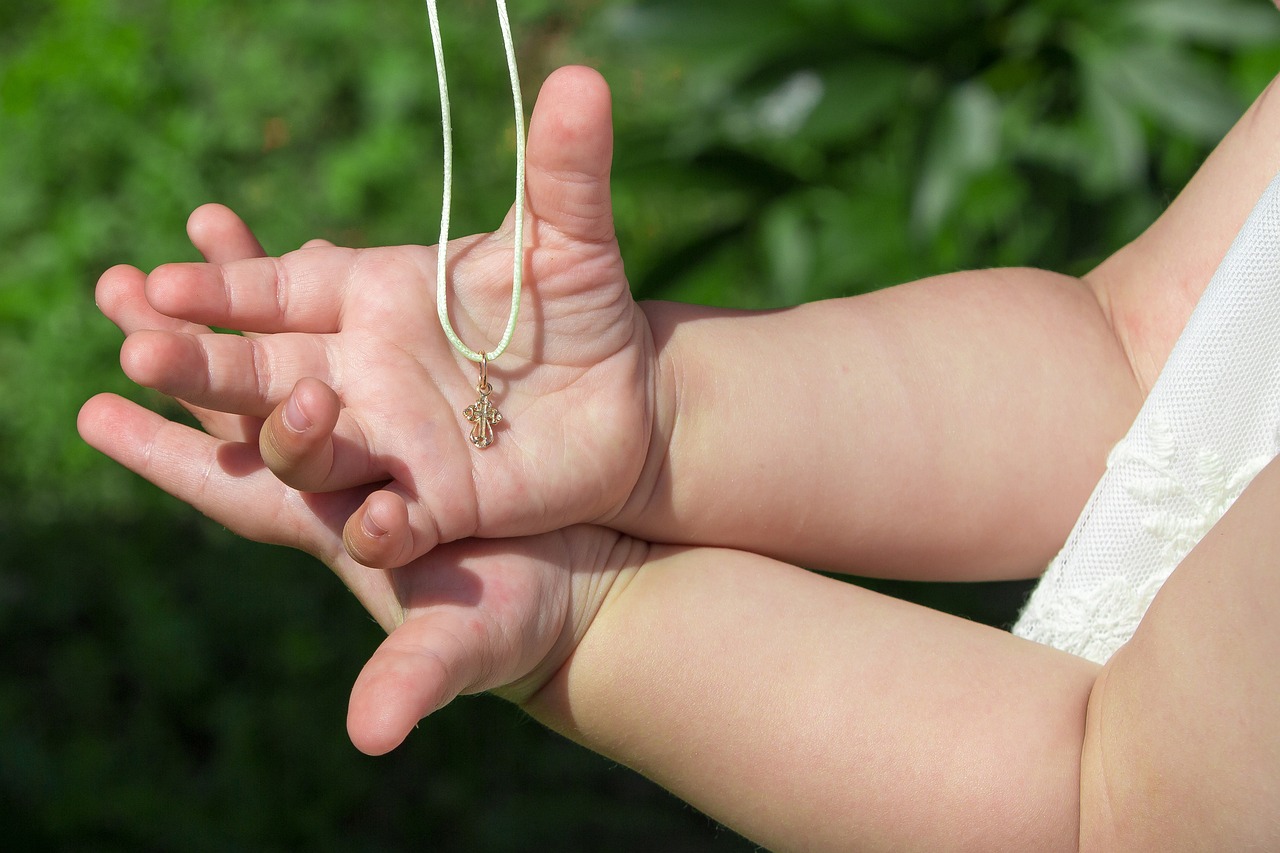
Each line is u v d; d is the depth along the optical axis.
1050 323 0.57
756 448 0.54
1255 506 0.47
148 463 0.52
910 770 0.51
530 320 0.51
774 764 0.52
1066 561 0.53
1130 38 0.80
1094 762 0.49
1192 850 0.47
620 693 0.53
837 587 0.54
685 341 0.54
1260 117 0.56
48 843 0.84
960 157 0.79
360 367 0.50
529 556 0.52
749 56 0.83
